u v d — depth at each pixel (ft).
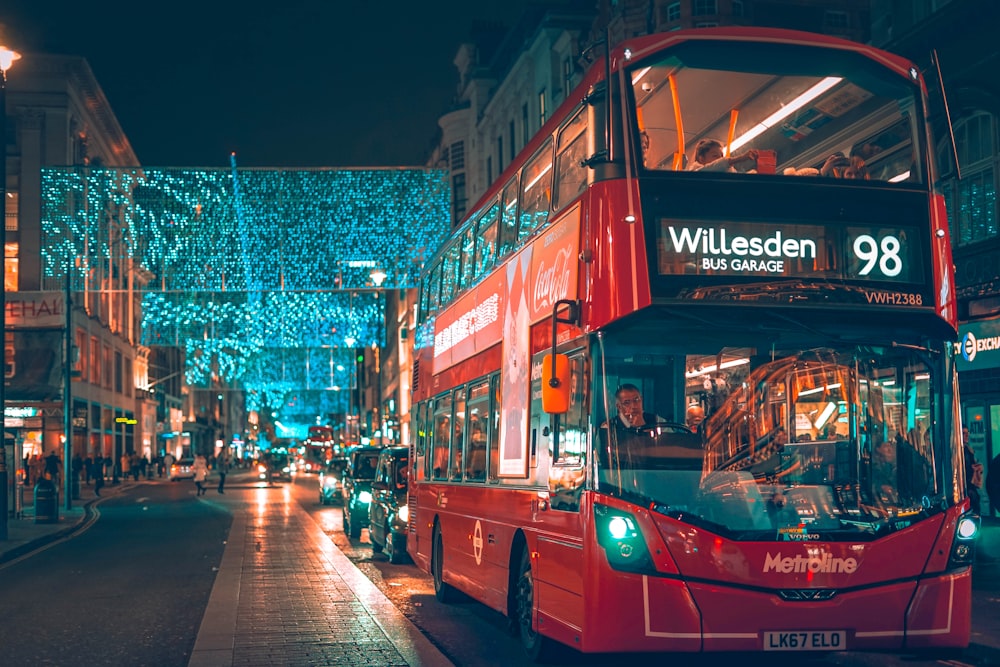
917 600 25.79
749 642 25.18
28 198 183.73
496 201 37.78
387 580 54.19
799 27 112.57
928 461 26.71
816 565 25.36
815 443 26.40
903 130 29.40
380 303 222.28
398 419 236.84
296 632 36.50
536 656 31.65
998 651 30.30
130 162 253.65
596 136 27.53
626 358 26.53
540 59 145.48
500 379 35.53
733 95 30.14
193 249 141.79
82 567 61.00
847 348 26.86
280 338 227.81
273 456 262.26
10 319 180.75
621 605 25.34
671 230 26.48
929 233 27.81
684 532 25.32
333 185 135.64
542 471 30.32
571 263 28.50
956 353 27.58
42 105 185.26
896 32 70.90
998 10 60.34
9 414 178.91
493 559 35.70
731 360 26.63
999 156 61.41
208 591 49.21
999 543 51.16
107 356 226.79
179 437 338.13
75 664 32.12
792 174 29.07
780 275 26.76
